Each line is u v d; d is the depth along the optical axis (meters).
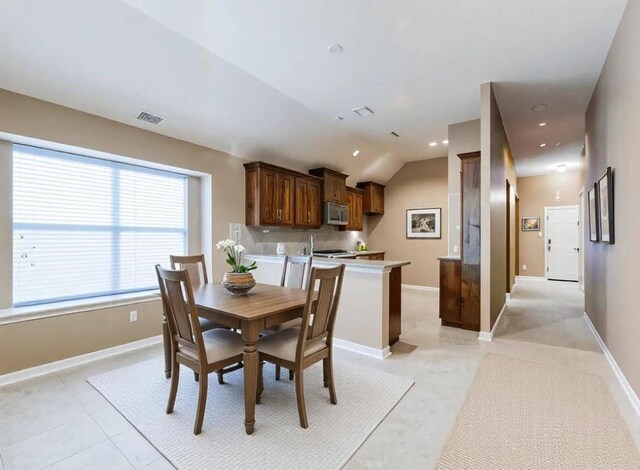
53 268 3.10
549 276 8.42
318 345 2.18
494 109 3.83
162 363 2.98
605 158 3.12
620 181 2.60
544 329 4.04
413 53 2.92
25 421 2.04
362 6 2.29
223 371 2.63
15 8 2.10
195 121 3.71
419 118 4.55
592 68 3.19
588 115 4.11
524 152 6.36
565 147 6.00
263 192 4.62
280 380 2.63
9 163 2.80
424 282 7.10
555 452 1.73
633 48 2.22
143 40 2.58
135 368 2.86
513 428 1.95
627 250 2.43
